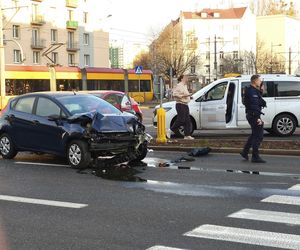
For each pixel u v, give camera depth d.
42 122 11.10
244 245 5.30
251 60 92.12
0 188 8.51
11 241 5.59
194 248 5.22
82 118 10.43
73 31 70.12
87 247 5.32
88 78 39.91
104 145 10.20
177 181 8.83
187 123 14.34
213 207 6.93
